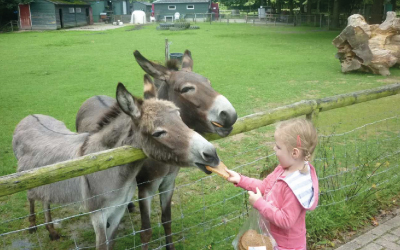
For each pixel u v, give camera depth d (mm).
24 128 4156
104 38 27406
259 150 6535
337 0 34750
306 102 4039
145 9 60375
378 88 4797
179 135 2584
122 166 2914
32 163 3668
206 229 4129
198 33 30969
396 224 4105
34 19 36812
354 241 3814
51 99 10219
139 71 14367
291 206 2242
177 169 3588
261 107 9250
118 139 2930
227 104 3240
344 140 6637
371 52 12633
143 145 2709
